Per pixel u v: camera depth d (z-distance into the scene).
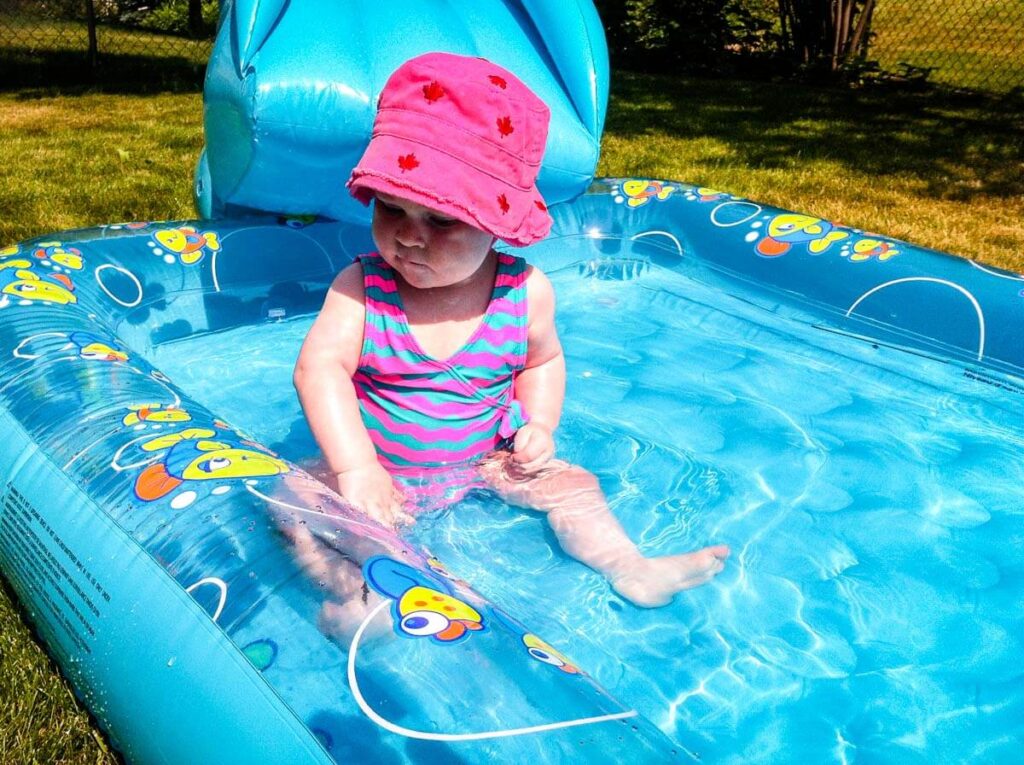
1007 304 2.99
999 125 8.71
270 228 3.40
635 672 1.71
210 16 14.73
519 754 1.15
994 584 2.02
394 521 2.02
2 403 2.13
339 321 2.13
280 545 1.48
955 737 1.61
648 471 2.40
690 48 11.69
